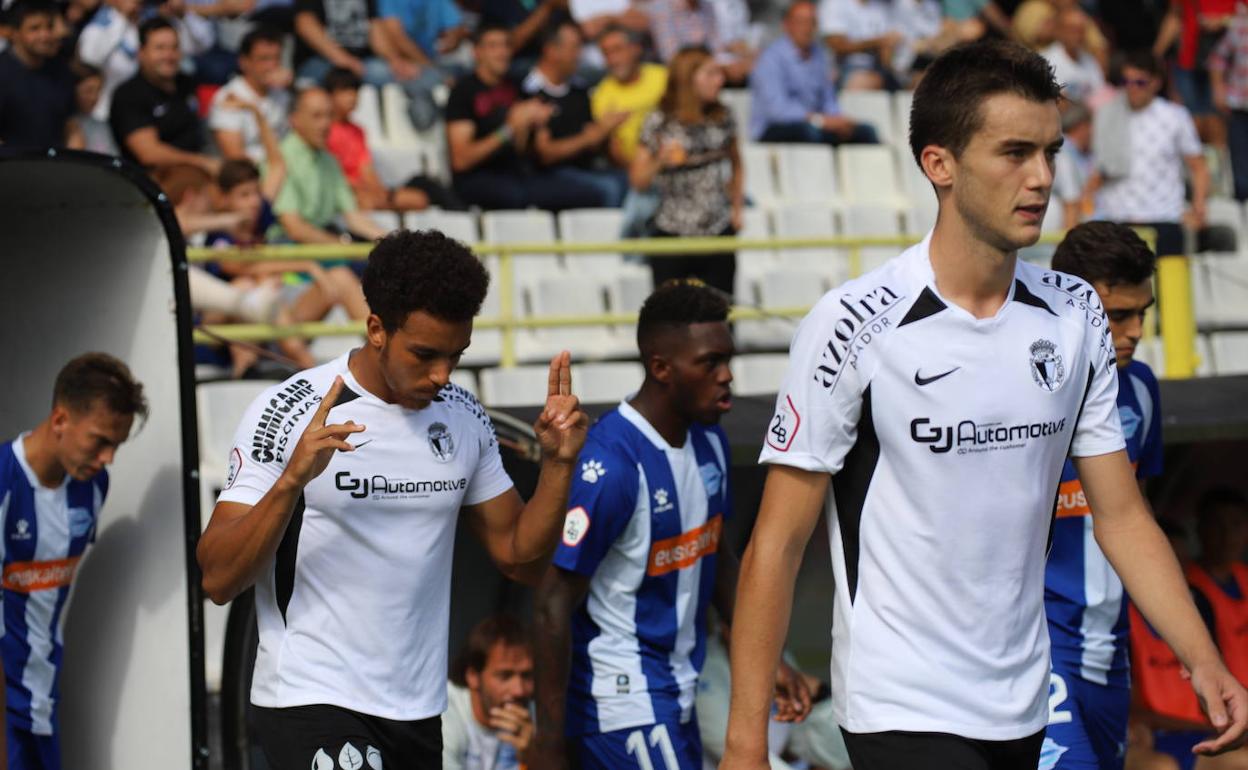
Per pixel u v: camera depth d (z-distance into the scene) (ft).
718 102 101.09
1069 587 49.83
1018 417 32.96
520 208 107.96
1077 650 49.88
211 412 79.30
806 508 33.86
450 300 37.11
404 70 114.42
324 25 111.65
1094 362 34.37
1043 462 33.53
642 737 49.34
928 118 32.86
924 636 33.35
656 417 49.83
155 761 52.70
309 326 79.20
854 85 134.51
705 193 100.01
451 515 40.52
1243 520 70.69
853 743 34.14
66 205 52.65
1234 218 135.23
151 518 52.85
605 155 113.09
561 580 48.08
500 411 61.11
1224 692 33.37
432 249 37.52
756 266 115.44
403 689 39.99
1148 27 147.33
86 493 51.65
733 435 59.82
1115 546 35.17
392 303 37.35
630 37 116.16
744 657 33.88
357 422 39.09
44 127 91.66
